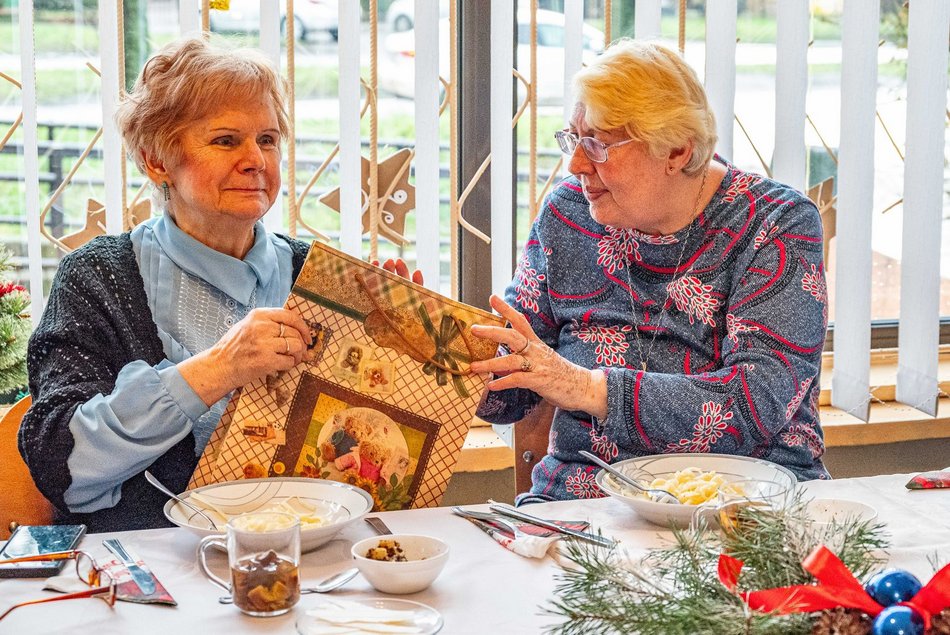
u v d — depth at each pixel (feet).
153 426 4.48
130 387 4.51
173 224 5.29
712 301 5.41
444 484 4.54
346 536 3.92
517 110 7.48
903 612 2.36
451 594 3.35
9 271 6.65
